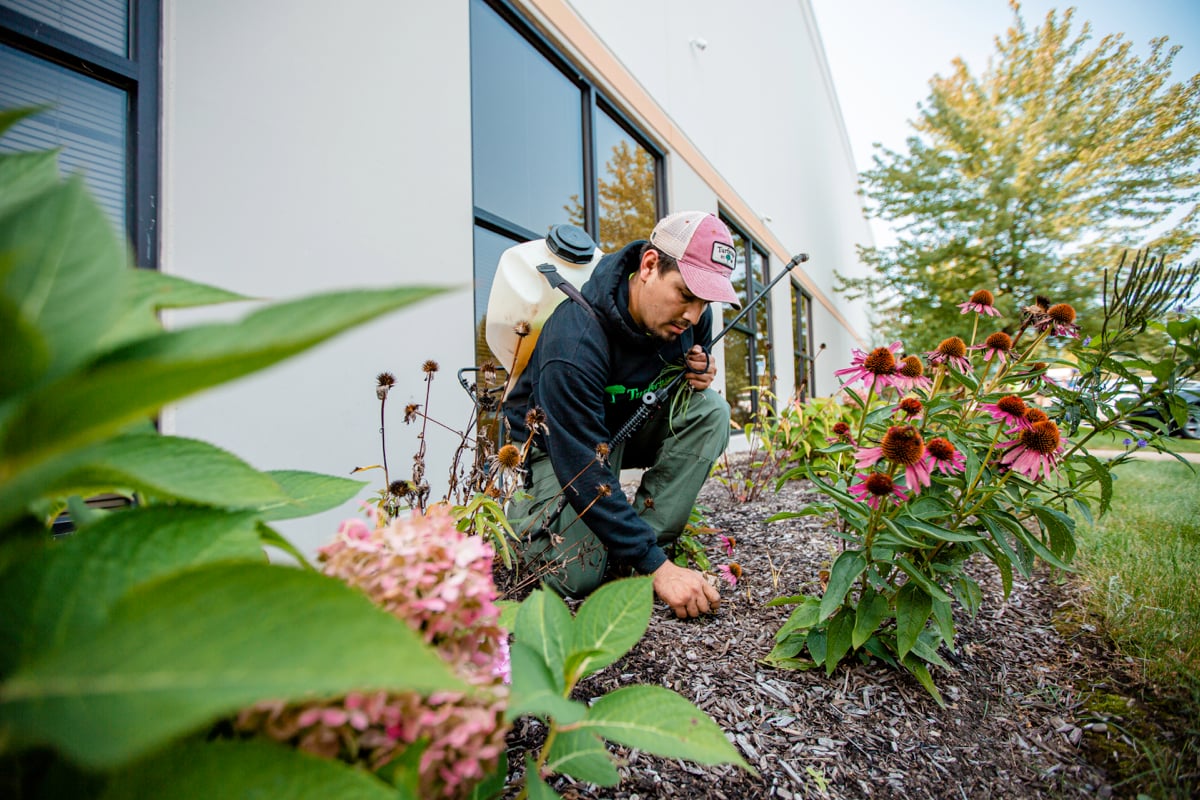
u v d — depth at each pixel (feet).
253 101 4.76
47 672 0.90
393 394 5.76
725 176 17.93
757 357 20.42
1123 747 2.99
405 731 1.33
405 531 1.70
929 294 35.14
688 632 4.22
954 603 4.92
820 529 7.18
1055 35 32.24
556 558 4.49
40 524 1.34
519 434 5.71
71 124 3.97
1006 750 3.05
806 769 2.85
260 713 1.26
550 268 5.66
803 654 3.98
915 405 3.60
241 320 0.82
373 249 5.67
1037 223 31.78
